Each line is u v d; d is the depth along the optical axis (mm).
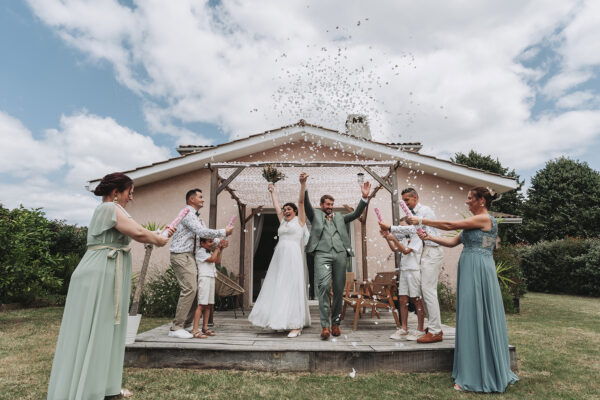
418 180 8242
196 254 3906
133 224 2375
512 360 3176
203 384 2766
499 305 2836
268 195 7559
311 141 8289
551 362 3527
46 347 4152
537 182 21719
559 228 19734
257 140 7715
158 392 2582
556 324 5957
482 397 2541
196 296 4211
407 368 3133
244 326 4609
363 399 2504
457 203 8172
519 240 21156
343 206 8227
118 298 2334
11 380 2898
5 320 6324
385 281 4562
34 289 8516
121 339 2451
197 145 8906
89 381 2143
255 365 3148
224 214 8234
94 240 2359
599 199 19000
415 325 4621
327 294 3715
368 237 7988
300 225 4176
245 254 8172
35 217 6605
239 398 2500
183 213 2816
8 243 6031
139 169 7703
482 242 2869
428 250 3496
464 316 2791
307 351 3146
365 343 3426
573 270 12266
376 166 5934
